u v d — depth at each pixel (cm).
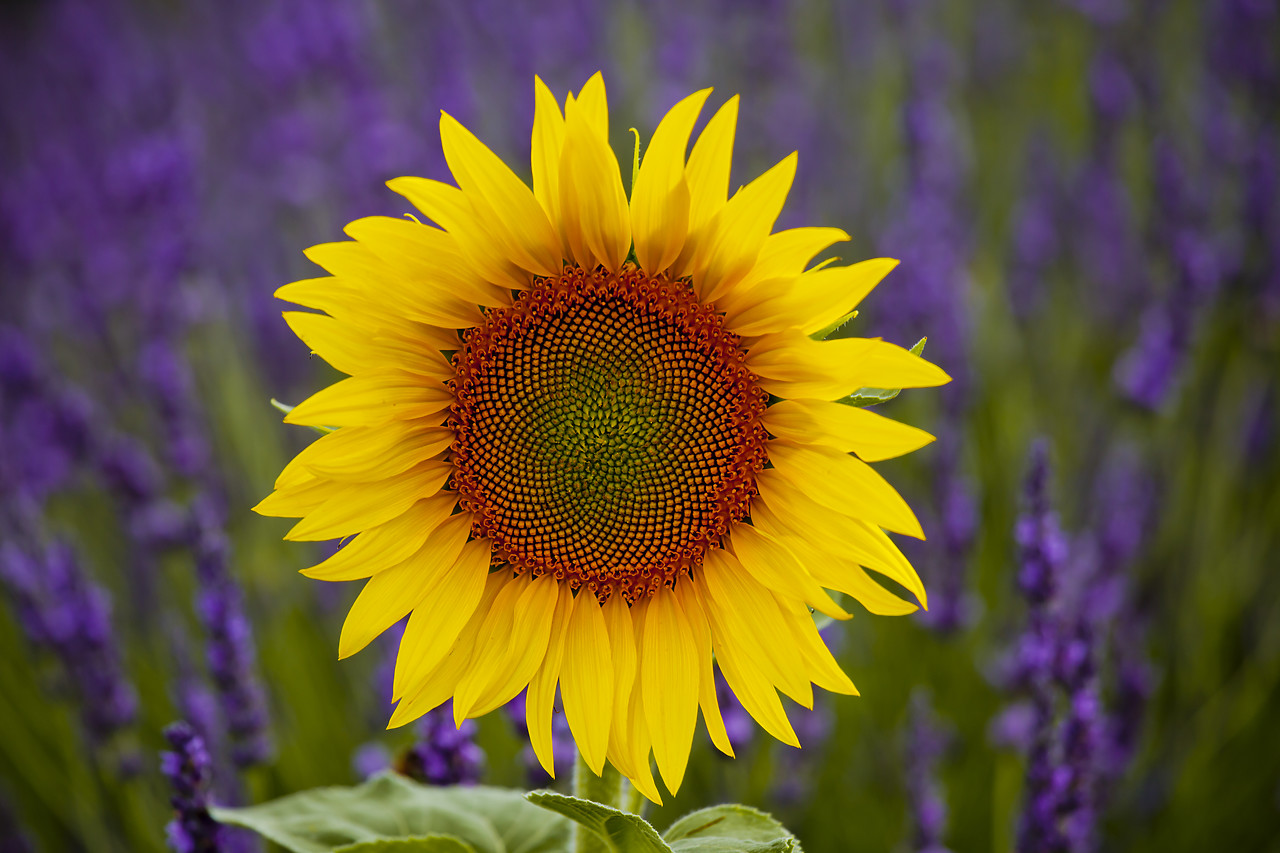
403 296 117
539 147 116
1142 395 156
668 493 118
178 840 124
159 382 165
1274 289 171
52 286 221
